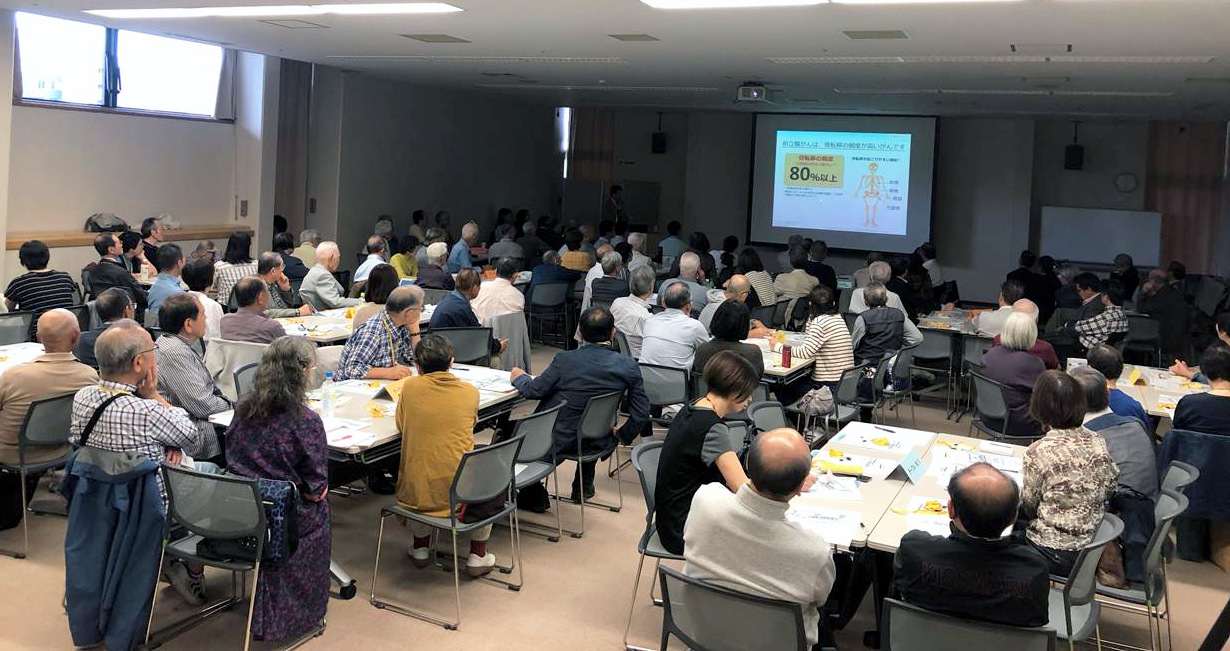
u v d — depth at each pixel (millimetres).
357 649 3619
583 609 4059
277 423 3416
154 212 10281
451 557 4527
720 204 16547
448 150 14055
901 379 6844
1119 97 10477
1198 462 4578
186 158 10625
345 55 10070
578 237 11219
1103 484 3336
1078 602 3146
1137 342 9445
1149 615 3475
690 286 8219
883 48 7438
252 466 3418
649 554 3604
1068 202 14867
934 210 14516
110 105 9609
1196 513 4605
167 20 8141
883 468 3926
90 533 3447
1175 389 5922
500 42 8211
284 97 11805
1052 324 9383
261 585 3412
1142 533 3551
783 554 2732
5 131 7898
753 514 2750
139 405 3400
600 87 12203
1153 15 5566
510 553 4613
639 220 16672
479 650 3670
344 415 4211
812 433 5688
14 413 4184
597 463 6105
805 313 9828
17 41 8594
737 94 11664
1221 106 11148
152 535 3408
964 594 2518
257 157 11234
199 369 4223
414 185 13422
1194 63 7520
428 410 3891
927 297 10484
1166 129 14250
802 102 13070
